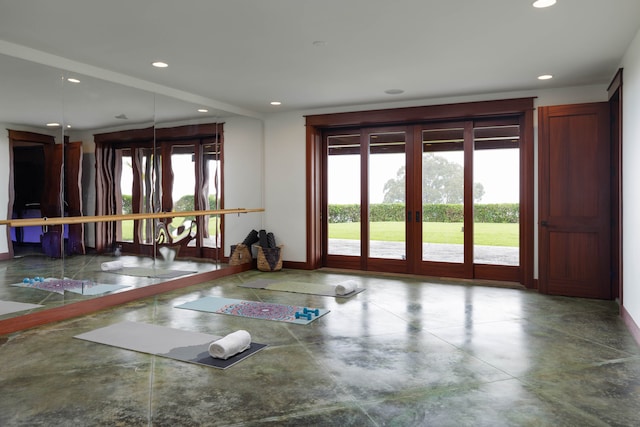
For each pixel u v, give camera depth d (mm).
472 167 6004
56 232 4137
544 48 3994
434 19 3361
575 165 5027
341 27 3525
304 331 3770
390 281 5949
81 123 4391
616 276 4891
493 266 5945
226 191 6328
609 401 2500
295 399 2523
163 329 3812
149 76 4902
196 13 3248
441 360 3113
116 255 4719
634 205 3668
